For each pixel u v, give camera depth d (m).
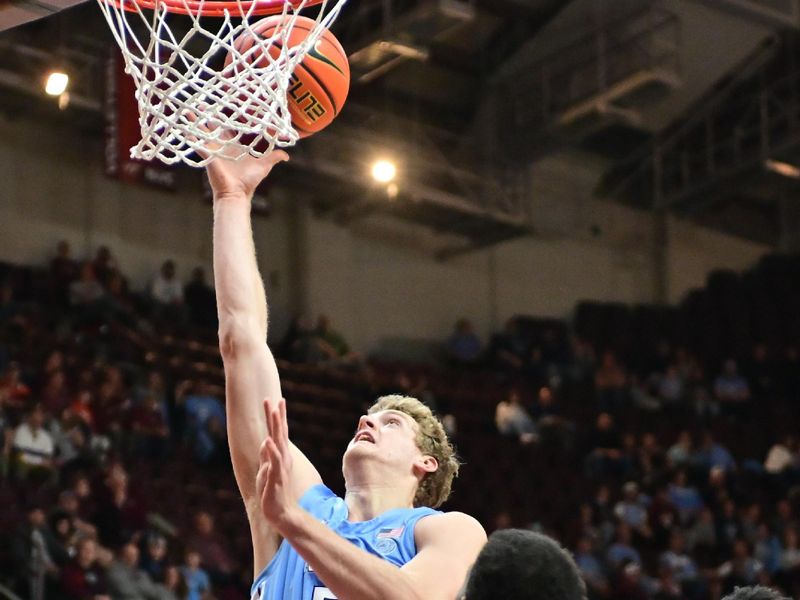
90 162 14.66
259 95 2.99
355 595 2.31
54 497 9.91
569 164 17.61
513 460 14.05
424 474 2.89
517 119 15.59
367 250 16.50
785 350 17.00
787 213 18.70
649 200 18.03
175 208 15.22
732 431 15.73
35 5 3.39
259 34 3.12
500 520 12.62
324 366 14.60
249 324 2.98
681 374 16.45
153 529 10.33
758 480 14.64
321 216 16.16
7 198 14.09
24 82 13.09
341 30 13.34
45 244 14.26
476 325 17.06
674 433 15.51
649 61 14.06
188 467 11.75
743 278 17.75
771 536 13.23
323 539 2.32
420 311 16.72
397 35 12.81
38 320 12.82
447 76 15.66
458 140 15.75
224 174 3.16
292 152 14.43
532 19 15.08
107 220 14.71
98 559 9.10
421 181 15.37
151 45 2.95
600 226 17.92
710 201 17.14
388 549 2.61
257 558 2.83
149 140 2.96
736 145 16.20
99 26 13.33
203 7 3.17
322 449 13.57
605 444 14.66
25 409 10.82
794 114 15.68
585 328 17.05
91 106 13.42
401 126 15.40
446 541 2.57
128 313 13.36
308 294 15.84
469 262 17.19
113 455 10.85
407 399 3.00
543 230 17.38
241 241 3.09
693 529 13.23
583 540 12.04
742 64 15.82
